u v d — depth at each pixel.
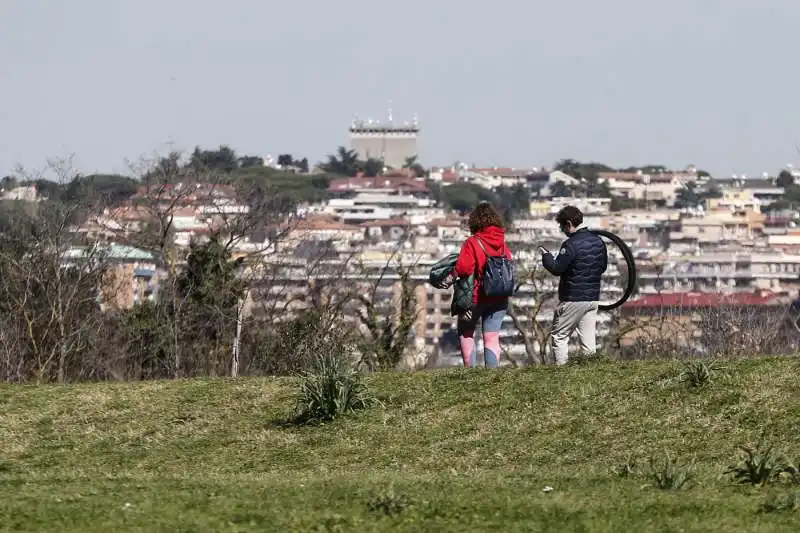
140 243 142.62
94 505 31.94
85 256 127.12
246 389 51.12
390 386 49.44
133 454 45.06
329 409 46.88
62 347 113.19
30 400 52.00
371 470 41.34
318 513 30.70
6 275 118.56
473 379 49.00
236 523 29.94
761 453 38.75
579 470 38.75
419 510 30.97
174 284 125.69
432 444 43.78
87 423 48.78
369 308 114.94
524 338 114.44
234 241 144.75
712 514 30.73
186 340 121.19
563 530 29.31
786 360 46.62
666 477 34.53
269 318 119.75
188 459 44.19
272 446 44.94
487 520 30.16
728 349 100.19
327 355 60.47
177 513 30.94
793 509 31.19
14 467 44.19
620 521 29.91
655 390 45.28
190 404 50.00
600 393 46.00
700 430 41.94
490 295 53.50
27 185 139.75
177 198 144.50
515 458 41.84
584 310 53.12
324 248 173.75
